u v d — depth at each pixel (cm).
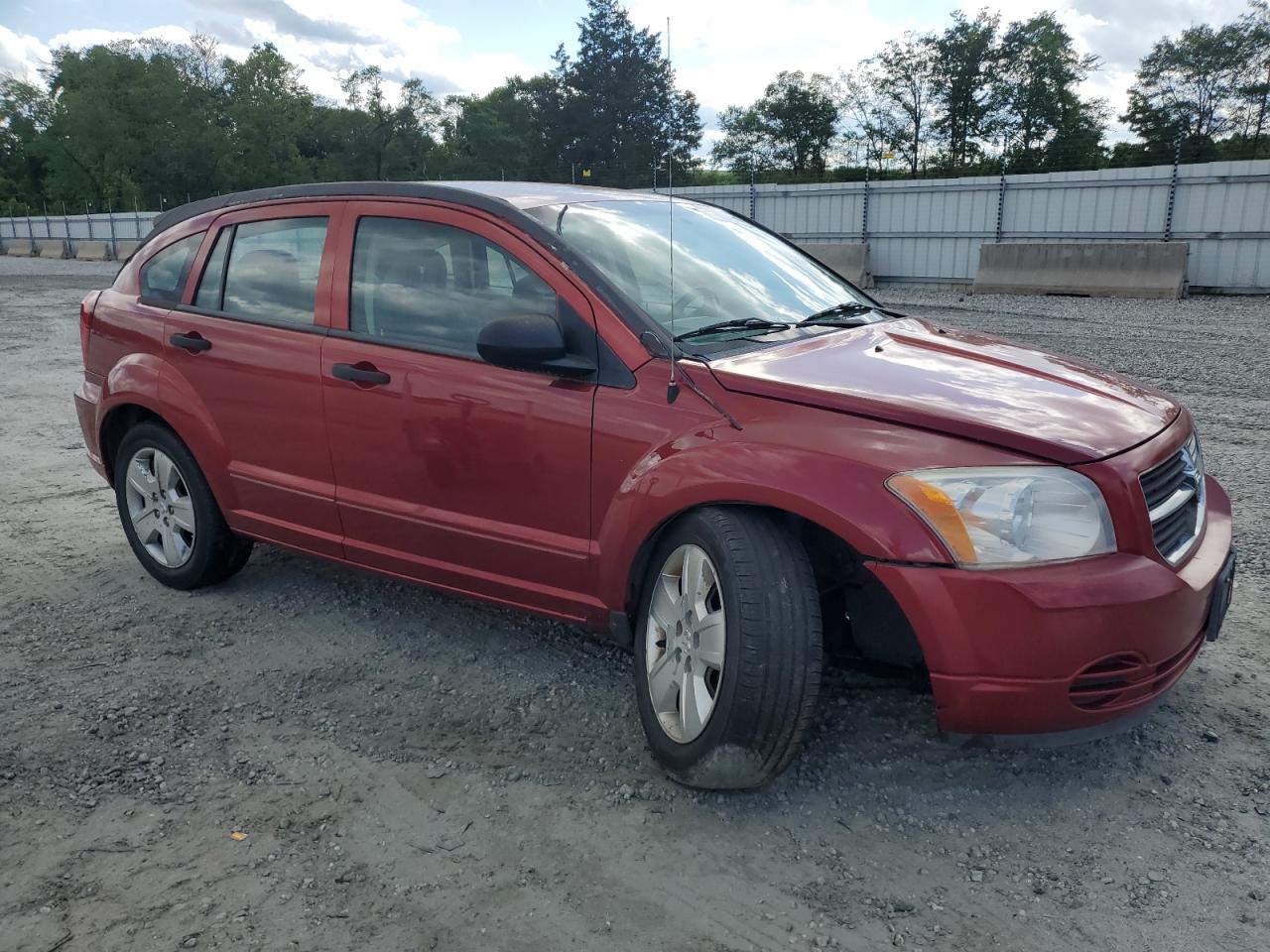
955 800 269
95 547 487
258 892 235
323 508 361
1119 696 242
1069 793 272
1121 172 1859
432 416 323
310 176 7925
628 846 251
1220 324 1291
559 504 301
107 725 314
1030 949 214
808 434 253
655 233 350
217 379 385
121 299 434
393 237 347
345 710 323
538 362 287
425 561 340
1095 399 277
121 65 7581
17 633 387
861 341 318
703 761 260
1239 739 297
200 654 367
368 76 7762
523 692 335
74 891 235
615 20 6100
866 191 2203
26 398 891
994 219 2038
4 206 8975
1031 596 229
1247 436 677
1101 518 239
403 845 252
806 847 250
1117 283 1747
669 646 278
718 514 261
